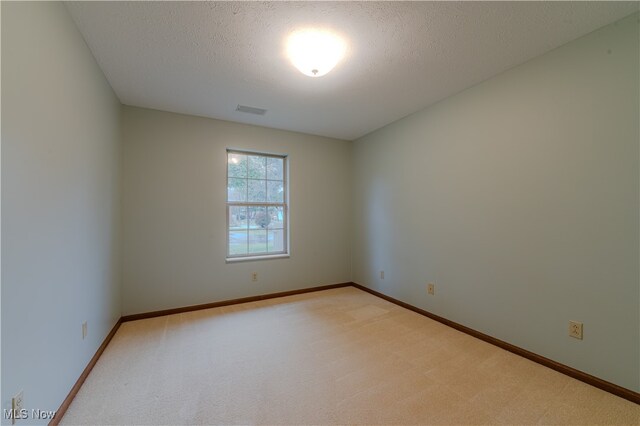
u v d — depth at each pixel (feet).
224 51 6.34
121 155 9.11
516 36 5.86
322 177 13.28
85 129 5.95
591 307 5.78
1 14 3.26
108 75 7.34
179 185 10.12
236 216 11.47
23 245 3.70
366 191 12.99
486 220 7.80
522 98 6.95
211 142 10.70
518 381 5.89
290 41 5.98
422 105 9.57
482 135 7.89
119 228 8.87
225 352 7.13
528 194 6.84
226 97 8.80
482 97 7.87
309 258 12.92
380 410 5.01
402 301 10.84
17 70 3.58
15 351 3.50
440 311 9.24
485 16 5.24
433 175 9.49
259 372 6.22
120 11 5.08
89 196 6.17
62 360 4.82
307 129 12.20
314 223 13.07
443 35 5.81
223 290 10.89
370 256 12.72
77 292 5.49
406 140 10.62
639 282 5.17
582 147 5.90
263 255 11.97
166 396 5.37
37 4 4.06
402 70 7.22
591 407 5.08
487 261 7.79
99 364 6.50
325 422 4.72
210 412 4.95
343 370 6.31
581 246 5.93
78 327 5.54
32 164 3.92
